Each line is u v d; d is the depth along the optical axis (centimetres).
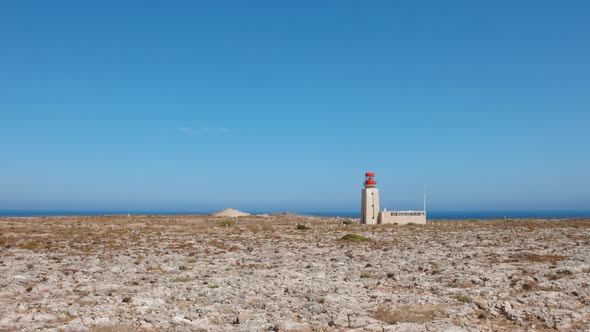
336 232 7244
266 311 2077
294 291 2498
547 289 2494
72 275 2991
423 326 1817
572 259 3619
